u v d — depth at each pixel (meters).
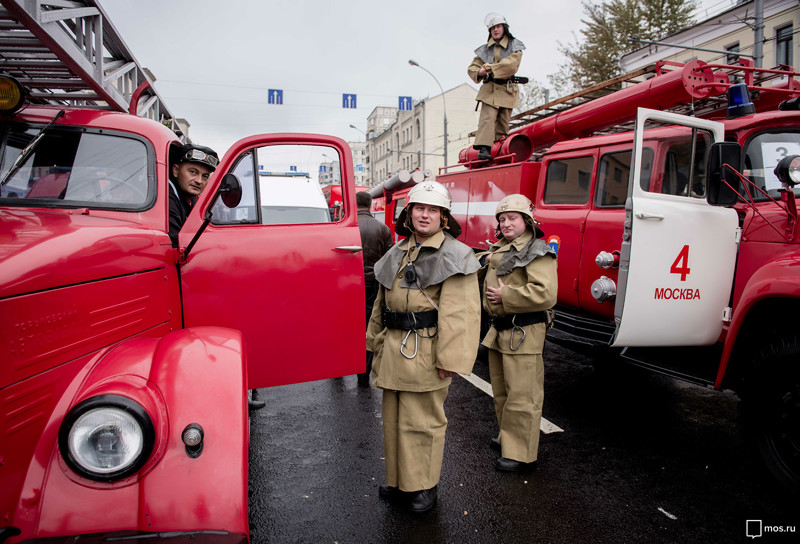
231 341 2.03
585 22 20.88
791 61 15.34
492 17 6.20
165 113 5.45
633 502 2.82
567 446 3.52
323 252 2.77
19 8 2.31
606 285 3.95
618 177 4.34
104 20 3.45
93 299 1.84
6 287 1.49
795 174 2.92
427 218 2.49
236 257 2.60
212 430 1.63
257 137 2.72
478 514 2.72
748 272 3.32
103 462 1.49
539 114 6.52
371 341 2.87
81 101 3.97
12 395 1.50
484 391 4.70
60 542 1.39
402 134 46.38
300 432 3.77
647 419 3.98
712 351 3.52
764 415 2.80
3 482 1.48
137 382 1.64
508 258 3.13
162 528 1.47
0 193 2.37
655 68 4.46
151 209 2.54
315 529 2.59
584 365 5.47
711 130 3.51
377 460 3.33
